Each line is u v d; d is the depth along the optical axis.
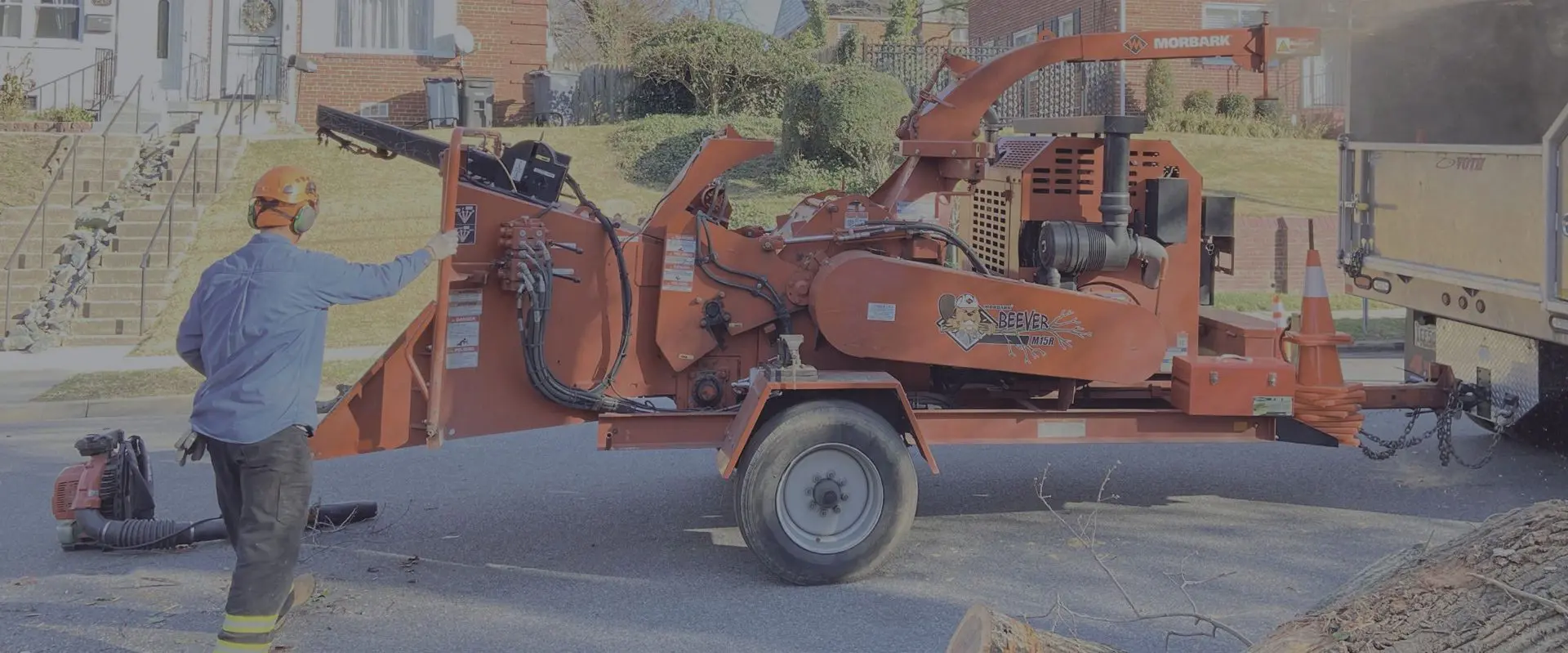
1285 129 23.05
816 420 5.47
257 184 4.57
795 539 5.52
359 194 16.83
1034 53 6.61
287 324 4.37
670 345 5.95
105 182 16.81
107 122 19.05
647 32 24.66
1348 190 8.30
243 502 4.37
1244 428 6.26
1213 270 7.04
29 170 16.80
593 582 5.70
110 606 5.39
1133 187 6.52
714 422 5.86
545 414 5.82
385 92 21.81
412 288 14.57
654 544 6.31
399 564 6.01
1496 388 7.23
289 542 4.38
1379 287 8.10
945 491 7.37
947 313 5.85
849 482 5.60
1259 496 7.25
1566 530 3.04
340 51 21.56
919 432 5.64
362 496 7.39
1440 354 7.75
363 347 12.67
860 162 17.22
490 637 4.98
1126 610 5.23
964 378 6.46
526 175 5.80
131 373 11.68
